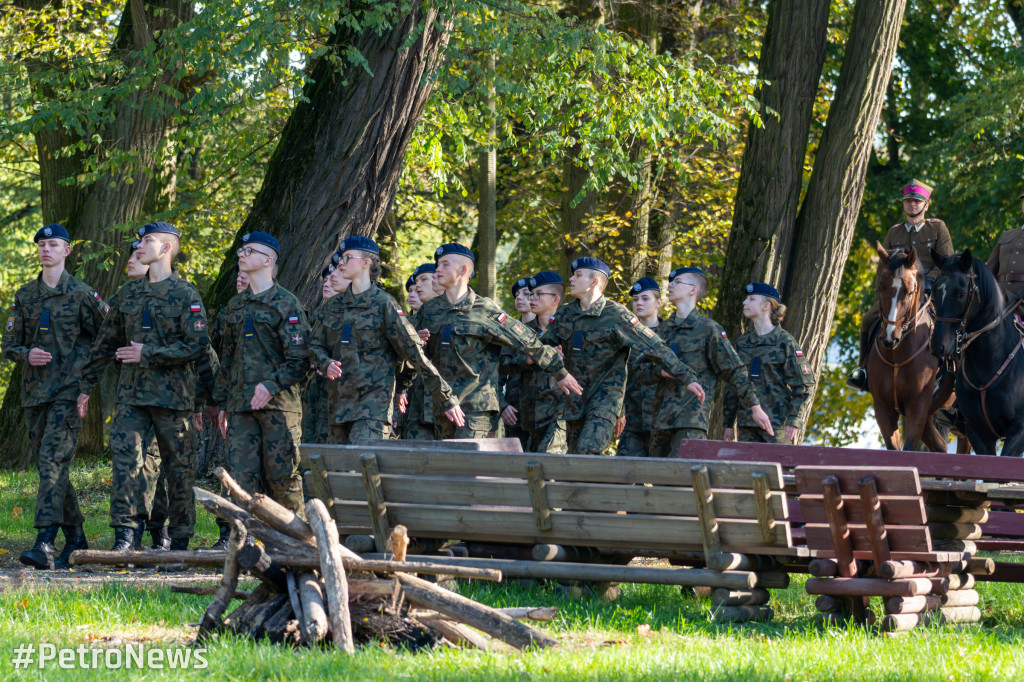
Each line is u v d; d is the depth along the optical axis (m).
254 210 21.64
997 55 46.41
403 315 14.40
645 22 34.47
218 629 9.19
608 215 33.44
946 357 17.11
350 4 21.16
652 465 11.10
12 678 7.89
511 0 23.61
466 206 41.81
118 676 8.02
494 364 15.43
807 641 9.96
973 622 12.12
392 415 14.70
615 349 15.59
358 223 21.33
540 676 7.99
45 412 15.72
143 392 15.11
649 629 10.42
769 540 10.81
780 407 18.91
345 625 8.91
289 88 27.50
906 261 17.58
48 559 14.89
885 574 10.69
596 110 26.83
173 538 15.65
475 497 11.81
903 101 48.09
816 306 25.72
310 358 14.93
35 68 29.31
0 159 34.53
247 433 15.02
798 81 25.88
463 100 29.59
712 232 36.06
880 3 25.53
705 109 27.08
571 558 12.17
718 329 16.84
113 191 27.84
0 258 47.88
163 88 23.69
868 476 10.78
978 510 12.40
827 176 25.70
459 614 9.34
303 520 9.60
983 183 40.75
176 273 15.63
